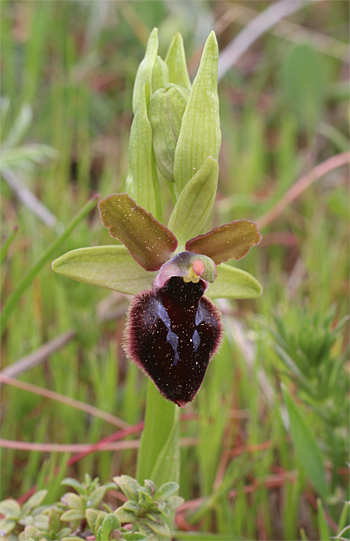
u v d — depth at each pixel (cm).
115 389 16
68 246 16
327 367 14
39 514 12
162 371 12
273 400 15
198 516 14
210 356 12
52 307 17
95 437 15
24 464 15
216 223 21
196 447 15
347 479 15
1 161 17
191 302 12
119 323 18
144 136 12
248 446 15
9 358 16
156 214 12
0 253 15
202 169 12
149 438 12
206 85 12
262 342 16
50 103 22
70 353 16
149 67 12
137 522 12
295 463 15
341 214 21
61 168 21
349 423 14
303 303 18
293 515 14
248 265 20
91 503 12
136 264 12
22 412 15
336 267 19
